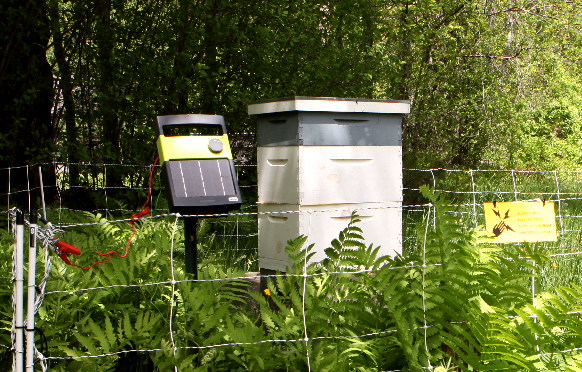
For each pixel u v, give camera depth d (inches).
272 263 167.0
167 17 274.8
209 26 275.3
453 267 101.3
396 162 170.7
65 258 91.2
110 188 276.1
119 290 112.4
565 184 472.4
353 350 97.7
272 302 134.0
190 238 108.7
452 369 96.5
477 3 472.7
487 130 492.1
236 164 307.1
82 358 90.7
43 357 85.7
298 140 154.0
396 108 167.2
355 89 321.1
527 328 96.1
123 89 275.3
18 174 267.9
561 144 742.5
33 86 254.4
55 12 254.1
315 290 101.9
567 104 772.0
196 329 94.9
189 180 105.2
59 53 267.1
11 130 250.5
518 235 123.0
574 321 90.5
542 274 171.2
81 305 106.0
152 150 276.5
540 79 573.9
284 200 161.5
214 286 113.1
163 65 264.8
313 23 300.4
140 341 94.9
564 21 521.7
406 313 95.9
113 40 265.1
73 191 283.9
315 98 153.6
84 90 274.5
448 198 334.3
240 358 95.7
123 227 197.2
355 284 104.3
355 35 321.1
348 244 108.2
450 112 465.7
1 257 126.2
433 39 445.1
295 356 94.7
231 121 284.2
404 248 223.5
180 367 86.6
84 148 257.4
